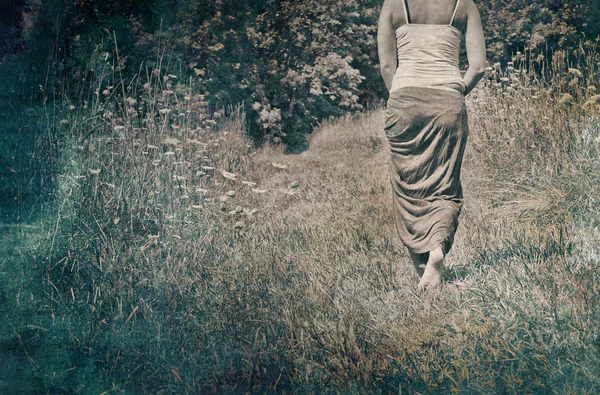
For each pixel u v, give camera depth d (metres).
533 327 2.74
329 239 4.54
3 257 3.58
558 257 3.53
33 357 2.85
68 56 6.46
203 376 2.68
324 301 3.24
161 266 3.57
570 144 5.11
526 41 11.51
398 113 3.51
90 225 3.91
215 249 3.96
